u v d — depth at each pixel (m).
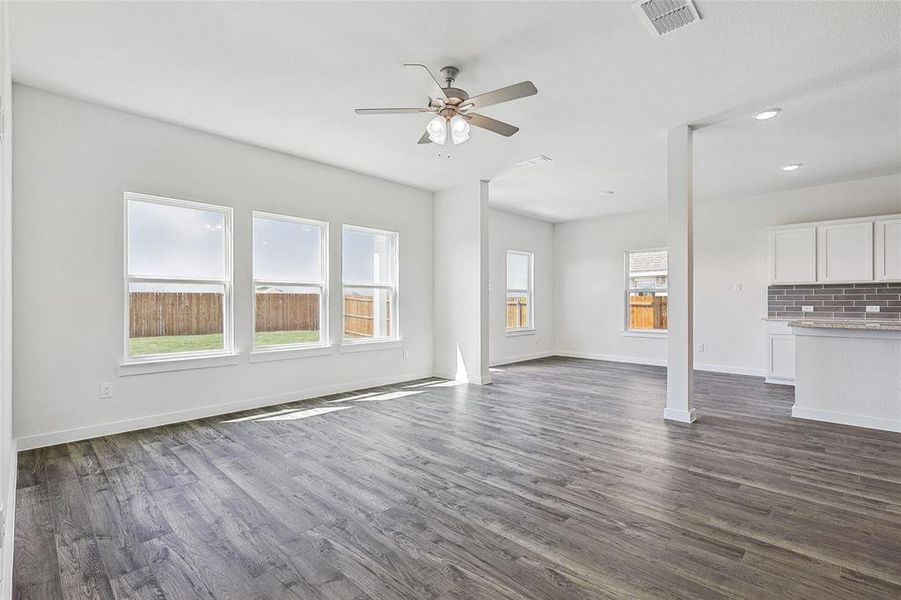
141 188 3.76
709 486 2.65
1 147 1.79
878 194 5.42
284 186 4.69
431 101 2.86
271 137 4.23
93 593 1.72
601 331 8.05
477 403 4.72
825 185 5.77
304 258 4.98
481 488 2.63
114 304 3.63
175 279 4.03
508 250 7.73
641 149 4.55
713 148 4.46
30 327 3.26
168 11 2.39
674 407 4.05
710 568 1.86
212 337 4.26
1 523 1.54
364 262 5.61
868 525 2.19
